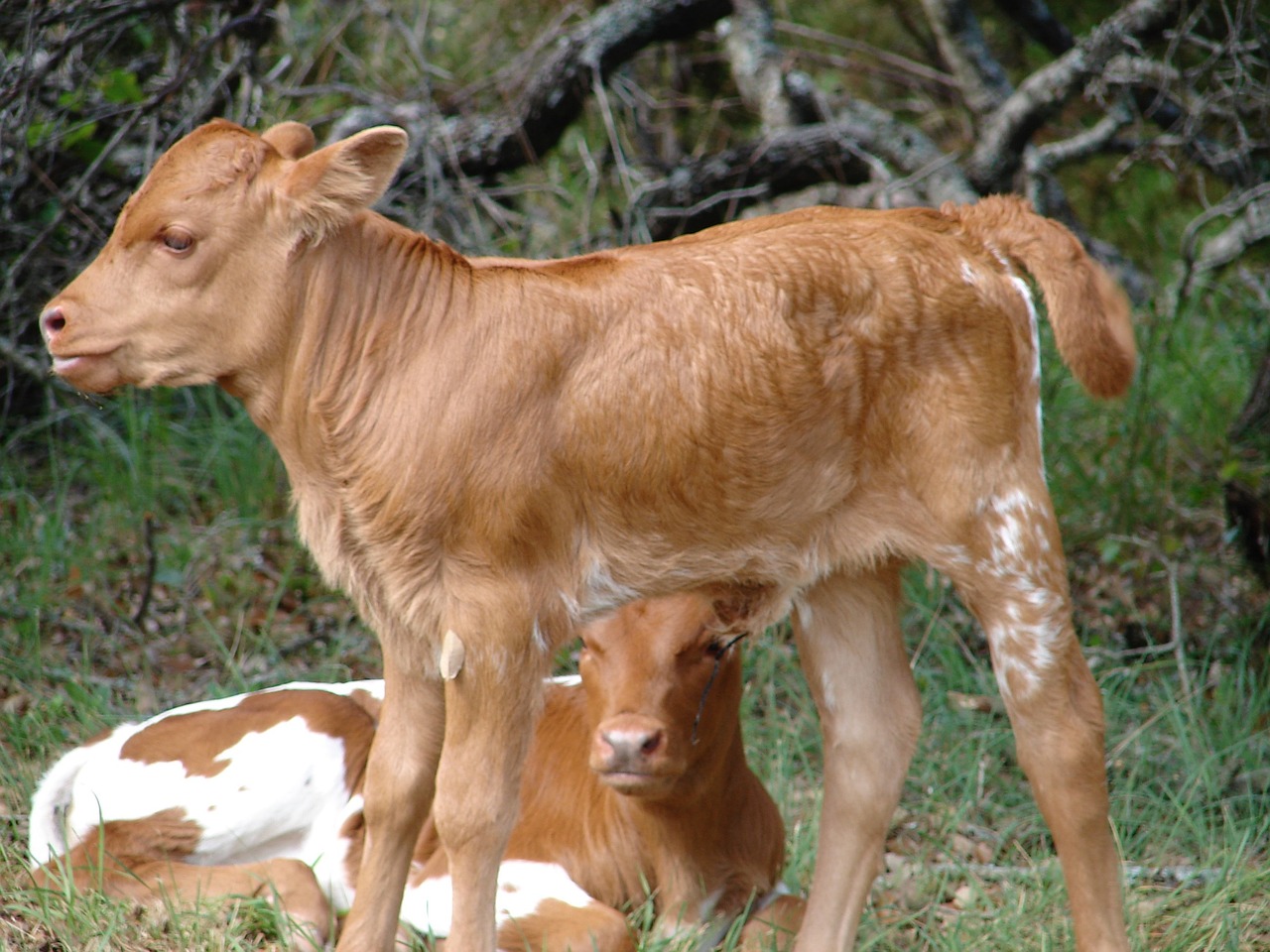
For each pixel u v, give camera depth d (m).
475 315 5.94
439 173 14.07
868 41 20.80
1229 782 9.55
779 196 16.34
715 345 6.05
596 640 7.12
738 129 18.59
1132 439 13.38
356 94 14.90
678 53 18.06
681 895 7.49
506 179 16.31
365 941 6.32
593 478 6.00
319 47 15.12
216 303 5.78
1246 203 15.24
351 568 6.05
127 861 7.69
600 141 17.05
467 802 5.91
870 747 7.03
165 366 5.80
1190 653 11.33
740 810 7.68
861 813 7.02
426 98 14.64
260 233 5.78
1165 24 15.02
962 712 10.31
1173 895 8.04
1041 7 17.56
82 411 13.44
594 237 15.11
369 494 5.88
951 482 6.35
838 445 6.30
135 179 13.70
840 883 7.00
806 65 20.41
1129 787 9.27
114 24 12.77
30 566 11.58
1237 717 10.23
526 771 8.00
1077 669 6.55
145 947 6.87
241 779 7.86
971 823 9.30
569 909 7.35
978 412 6.37
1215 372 15.73
